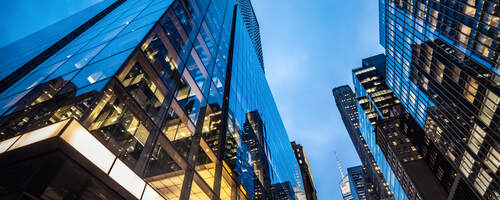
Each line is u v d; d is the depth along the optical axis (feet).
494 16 122.93
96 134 32.99
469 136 171.53
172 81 57.67
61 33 102.78
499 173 147.84
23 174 26.21
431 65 189.16
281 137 242.99
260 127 141.08
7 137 31.50
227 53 119.24
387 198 567.18
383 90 484.74
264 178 105.70
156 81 51.31
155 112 47.75
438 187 322.75
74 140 28.94
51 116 33.42
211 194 58.08
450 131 198.18
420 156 361.10
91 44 61.05
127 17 75.72
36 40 107.14
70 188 27.68
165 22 63.41
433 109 212.64
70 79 42.34
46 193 25.77
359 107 551.18
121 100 40.06
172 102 55.01
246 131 106.01
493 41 126.21
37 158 27.12
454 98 174.09
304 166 530.27
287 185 167.02
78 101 35.83
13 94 42.55
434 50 178.40
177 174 47.75
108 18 91.04
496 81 129.59
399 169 378.32
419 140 365.61
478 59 139.44
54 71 47.80
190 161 54.19
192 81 68.59
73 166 28.32
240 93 120.67
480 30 132.98
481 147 160.35
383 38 270.26
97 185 30.27
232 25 168.04
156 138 45.34
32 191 25.12
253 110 140.26
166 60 57.72
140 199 35.47
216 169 65.00
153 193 38.91
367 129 528.63
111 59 45.96
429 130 239.91
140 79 46.52
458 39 151.12
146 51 50.65
